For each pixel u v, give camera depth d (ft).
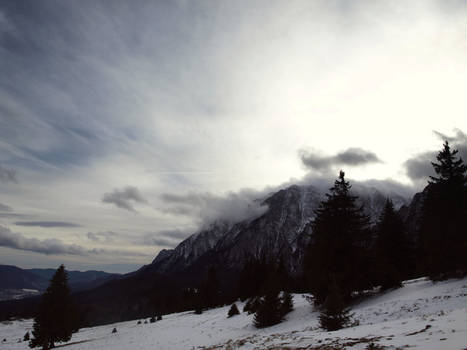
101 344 111.24
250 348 45.96
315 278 88.69
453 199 83.82
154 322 194.08
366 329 41.37
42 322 120.26
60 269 129.18
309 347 35.50
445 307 52.90
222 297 277.85
